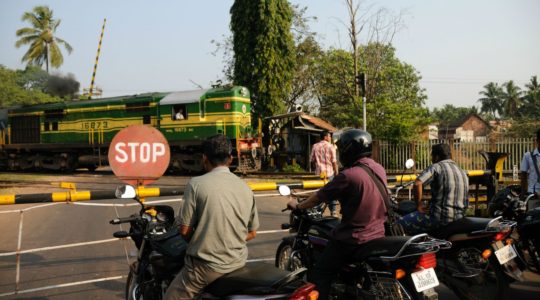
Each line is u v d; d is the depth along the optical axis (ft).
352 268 13.99
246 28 88.53
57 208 43.19
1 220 38.17
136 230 14.94
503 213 20.39
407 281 12.78
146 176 17.43
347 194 13.58
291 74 91.35
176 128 70.33
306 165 77.56
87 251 26.05
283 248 18.30
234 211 11.56
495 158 29.30
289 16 90.58
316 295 10.93
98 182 61.05
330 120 108.17
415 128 78.95
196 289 11.48
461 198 16.69
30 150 86.33
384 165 67.46
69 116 80.94
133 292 14.49
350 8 87.10
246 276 11.18
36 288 19.47
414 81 124.26
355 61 88.02
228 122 67.21
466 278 16.85
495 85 271.90
